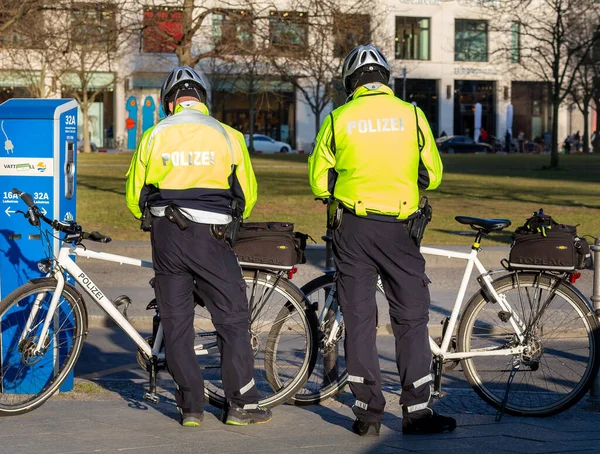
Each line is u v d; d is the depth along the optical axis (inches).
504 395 350.0
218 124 325.1
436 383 350.6
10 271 367.9
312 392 359.3
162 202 318.0
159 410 349.4
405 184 313.9
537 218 348.2
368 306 316.8
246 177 326.6
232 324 322.7
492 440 308.3
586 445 300.5
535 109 4160.9
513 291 351.3
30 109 364.8
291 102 3811.5
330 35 1154.0
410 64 3897.6
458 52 3937.0
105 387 396.2
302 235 351.6
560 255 341.4
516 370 350.0
